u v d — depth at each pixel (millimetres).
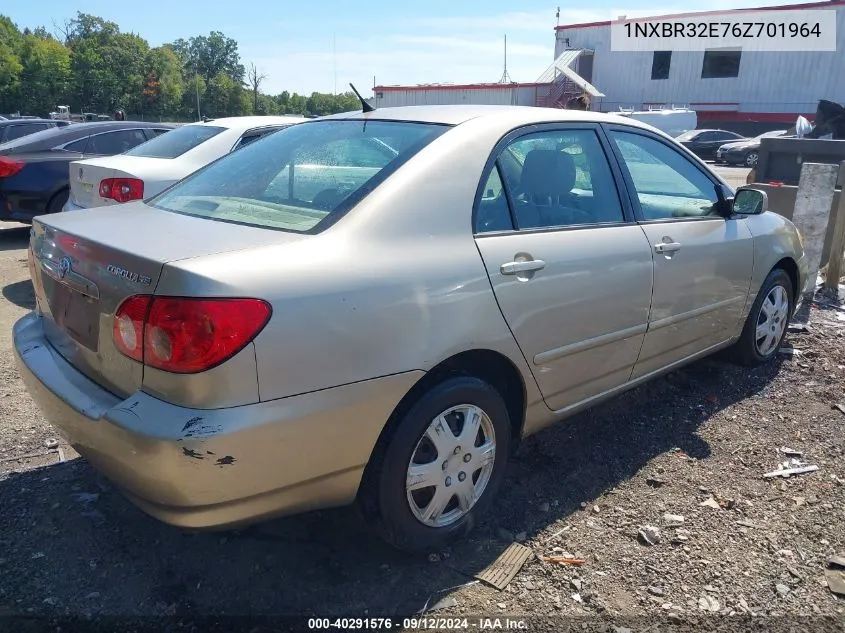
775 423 4031
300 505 2410
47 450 3529
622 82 38000
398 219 2572
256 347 2135
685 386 4523
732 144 27953
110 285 2309
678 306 3719
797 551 2869
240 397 2131
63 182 8984
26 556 2727
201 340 2078
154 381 2172
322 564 2742
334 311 2291
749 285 4324
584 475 3436
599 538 2938
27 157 8805
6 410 3953
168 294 2115
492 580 2666
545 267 2943
